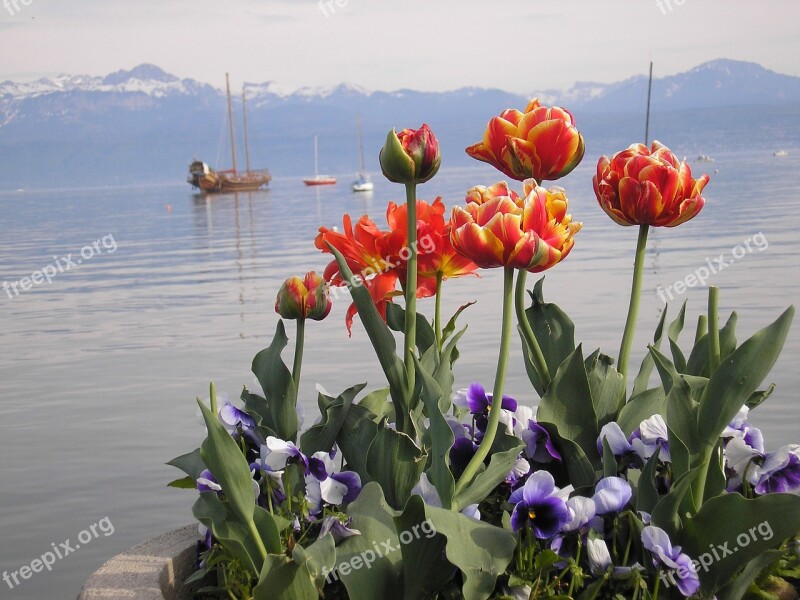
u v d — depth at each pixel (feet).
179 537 5.72
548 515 4.89
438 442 4.86
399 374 5.47
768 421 22.67
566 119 5.59
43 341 47.60
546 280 59.52
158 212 262.67
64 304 66.80
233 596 5.01
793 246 76.89
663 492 5.43
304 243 119.44
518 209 4.83
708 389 4.74
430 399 4.91
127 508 19.26
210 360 37.78
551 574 5.03
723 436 5.35
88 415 28.45
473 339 36.70
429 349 5.69
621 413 5.63
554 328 6.03
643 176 5.30
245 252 110.01
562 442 5.46
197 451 5.88
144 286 76.79
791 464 5.30
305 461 5.20
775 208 130.62
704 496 5.05
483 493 4.88
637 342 34.45
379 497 4.91
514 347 34.30
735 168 337.52
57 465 22.82
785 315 4.57
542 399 5.51
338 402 5.58
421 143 5.35
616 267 66.13
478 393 5.91
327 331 42.73
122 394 31.58
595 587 4.74
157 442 24.48
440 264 5.85
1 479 21.93
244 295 64.64
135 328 50.47
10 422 28.27
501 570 4.50
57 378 36.01
